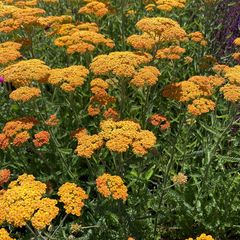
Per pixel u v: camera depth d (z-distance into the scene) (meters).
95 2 0.97
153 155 0.70
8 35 1.05
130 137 0.58
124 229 0.62
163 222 0.71
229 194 0.70
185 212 0.69
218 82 0.72
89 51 0.84
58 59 1.00
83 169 0.79
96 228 0.65
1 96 0.85
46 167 0.77
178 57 0.82
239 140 0.73
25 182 0.53
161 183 0.71
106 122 0.62
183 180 0.61
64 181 0.71
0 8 0.95
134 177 0.70
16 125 0.66
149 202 0.67
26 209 0.48
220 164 0.72
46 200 0.50
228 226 0.69
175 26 0.76
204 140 0.73
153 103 0.84
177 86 0.68
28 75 0.69
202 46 0.98
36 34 1.05
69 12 1.15
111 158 0.79
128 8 1.12
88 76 0.90
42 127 0.80
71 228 0.57
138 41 0.75
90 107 0.72
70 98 0.76
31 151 0.80
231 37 1.05
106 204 0.63
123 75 0.67
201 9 1.13
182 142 0.79
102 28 1.07
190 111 0.64
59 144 0.76
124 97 0.75
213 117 0.74
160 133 0.83
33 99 0.70
